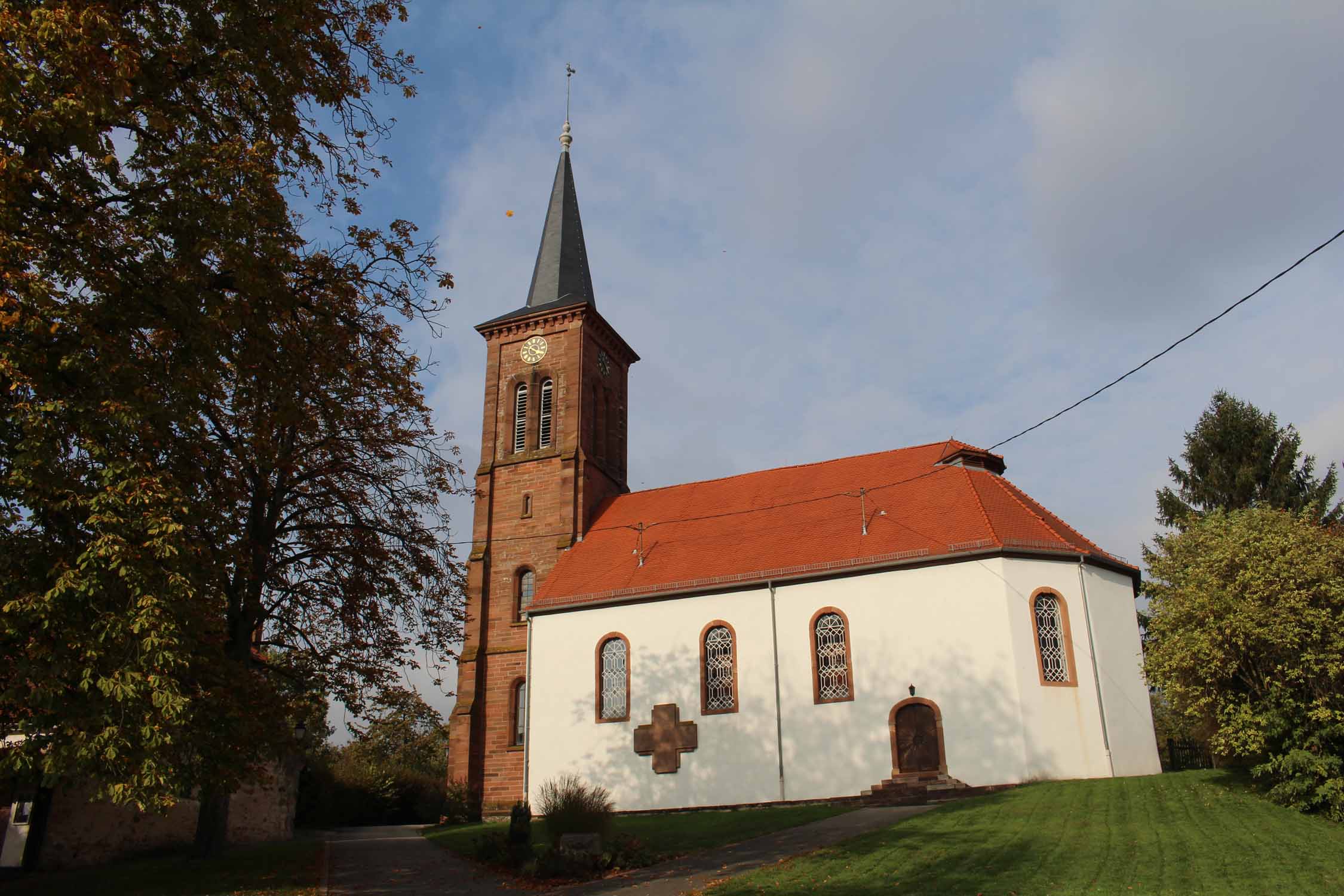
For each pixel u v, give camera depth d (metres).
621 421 49.88
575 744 36.62
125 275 15.40
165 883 18.97
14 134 13.24
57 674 12.91
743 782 33.44
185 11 16.16
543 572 43.00
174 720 12.88
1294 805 20.80
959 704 30.94
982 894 14.79
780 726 33.41
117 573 13.22
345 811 42.19
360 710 25.06
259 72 16.25
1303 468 42.06
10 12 13.36
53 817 24.88
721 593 35.78
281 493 23.91
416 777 46.31
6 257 13.10
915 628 32.25
